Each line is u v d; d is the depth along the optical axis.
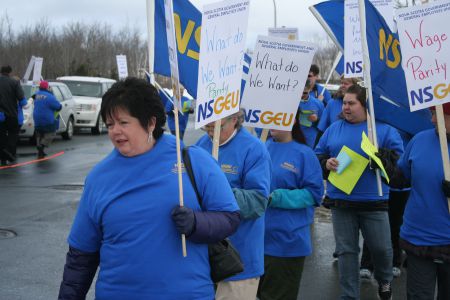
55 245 6.85
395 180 4.15
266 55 4.41
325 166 5.18
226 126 3.65
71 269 2.72
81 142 18.86
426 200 3.83
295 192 4.29
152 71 5.80
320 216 8.89
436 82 3.87
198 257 2.62
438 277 3.92
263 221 3.68
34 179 11.46
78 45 55.69
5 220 7.98
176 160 2.64
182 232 2.49
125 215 2.55
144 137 2.62
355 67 6.04
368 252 6.22
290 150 4.44
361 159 4.88
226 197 2.69
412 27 3.92
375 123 5.17
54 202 9.26
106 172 2.64
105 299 2.59
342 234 5.03
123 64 21.92
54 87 18.67
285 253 4.32
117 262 2.56
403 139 6.15
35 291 5.39
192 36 4.96
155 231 2.54
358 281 5.02
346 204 4.99
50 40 53.91
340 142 5.13
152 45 5.78
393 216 6.30
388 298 5.18
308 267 6.45
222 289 3.55
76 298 2.72
